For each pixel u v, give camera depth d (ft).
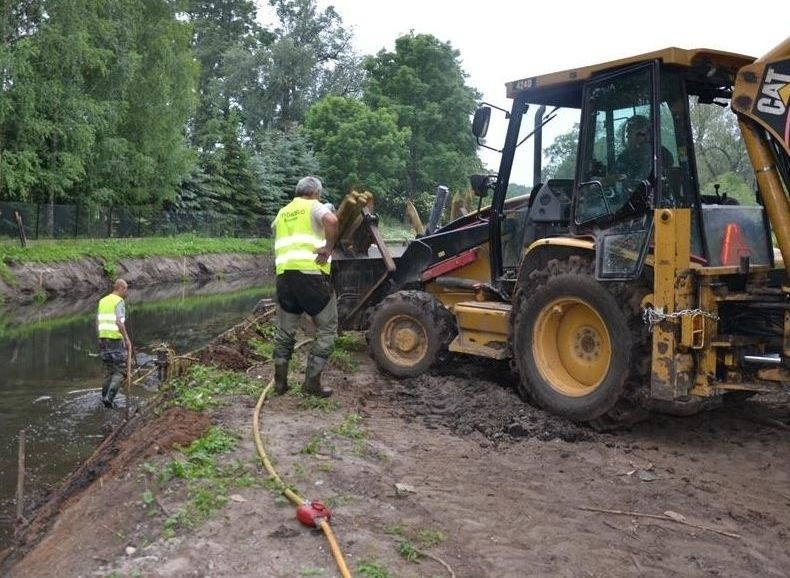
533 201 26.50
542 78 24.45
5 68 80.43
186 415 21.48
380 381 28.25
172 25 109.29
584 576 13.26
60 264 87.66
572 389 22.22
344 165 160.66
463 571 13.15
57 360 46.65
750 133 19.40
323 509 14.49
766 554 14.53
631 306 20.51
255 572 12.61
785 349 19.19
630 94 21.94
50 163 90.07
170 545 13.47
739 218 22.48
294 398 23.65
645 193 20.66
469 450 19.94
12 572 15.35
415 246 31.63
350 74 225.97
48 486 24.63
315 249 22.52
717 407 24.47
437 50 177.17
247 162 149.07
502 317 25.18
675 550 14.49
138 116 106.93
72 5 86.84
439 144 173.27
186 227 134.62
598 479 18.12
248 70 209.67
